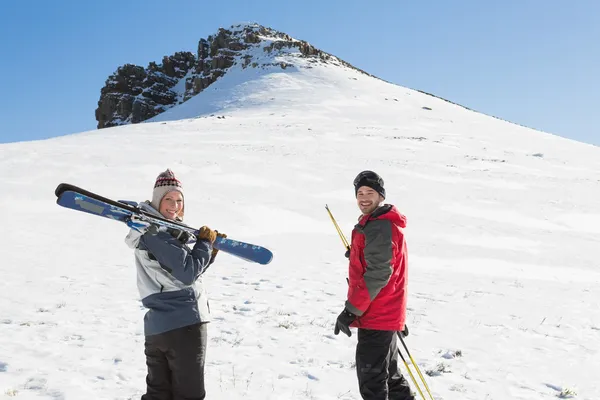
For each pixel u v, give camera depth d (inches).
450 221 989.2
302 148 1699.1
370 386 163.6
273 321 330.3
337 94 3540.8
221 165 1284.4
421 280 556.4
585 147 2522.1
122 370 218.5
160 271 140.9
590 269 727.7
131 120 5511.8
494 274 646.5
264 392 205.5
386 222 161.3
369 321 164.7
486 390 235.0
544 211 1147.9
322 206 1021.2
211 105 3555.6
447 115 3191.4
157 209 146.8
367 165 1487.5
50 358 227.8
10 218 720.3
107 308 337.4
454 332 340.5
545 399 230.1
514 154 2021.4
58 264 492.7
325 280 499.2
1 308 318.3
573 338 347.6
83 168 1128.8
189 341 140.4
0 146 1389.0
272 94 3565.5
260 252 159.5
